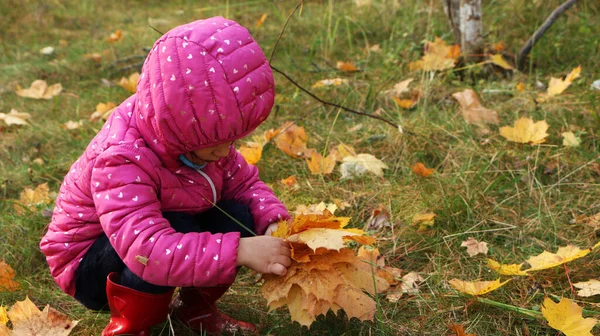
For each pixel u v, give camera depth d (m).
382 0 5.09
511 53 4.17
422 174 2.98
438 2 4.83
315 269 1.90
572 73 3.51
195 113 1.75
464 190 2.84
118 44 5.10
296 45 4.73
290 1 5.69
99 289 2.02
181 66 1.74
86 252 2.00
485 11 4.65
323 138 3.44
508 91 3.65
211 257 1.82
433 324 2.16
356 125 3.54
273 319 2.19
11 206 3.02
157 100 1.76
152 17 5.77
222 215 2.10
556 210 2.72
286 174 3.16
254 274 2.47
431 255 2.54
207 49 1.75
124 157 1.83
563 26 4.27
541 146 3.17
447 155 3.13
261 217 2.13
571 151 3.10
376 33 4.78
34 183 3.25
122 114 1.92
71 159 3.43
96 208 1.87
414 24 4.66
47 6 6.10
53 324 2.11
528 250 2.51
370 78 4.07
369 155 3.14
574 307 1.96
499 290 2.29
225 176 2.17
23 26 5.71
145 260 1.80
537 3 4.44
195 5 5.99
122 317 1.96
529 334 2.07
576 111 3.42
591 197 2.79
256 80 1.78
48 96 4.23
